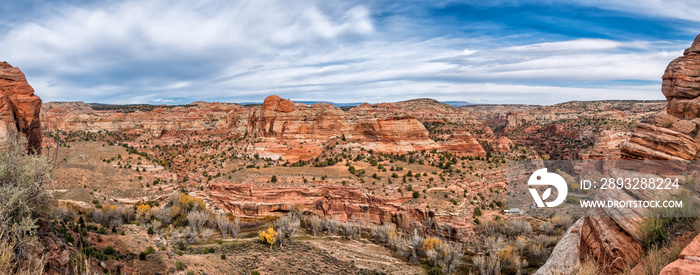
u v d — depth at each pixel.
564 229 54.25
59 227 29.00
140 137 185.75
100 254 30.59
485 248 62.91
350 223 83.19
